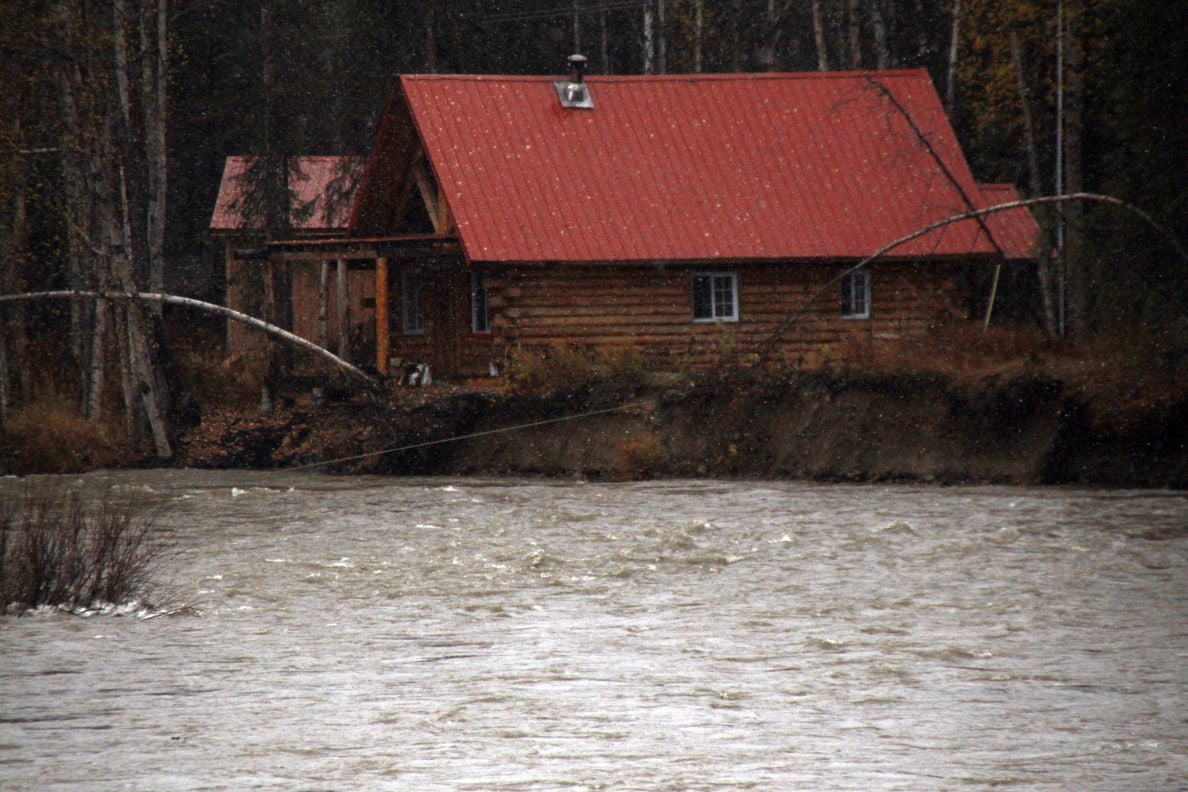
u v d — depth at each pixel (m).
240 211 170.88
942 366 111.25
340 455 122.81
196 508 94.38
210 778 32.81
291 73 174.88
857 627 52.72
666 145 138.62
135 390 128.75
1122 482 98.94
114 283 127.38
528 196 130.50
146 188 139.00
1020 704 40.19
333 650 48.88
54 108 133.12
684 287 130.12
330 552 74.31
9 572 58.34
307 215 172.62
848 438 109.12
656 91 144.00
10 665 46.31
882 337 129.62
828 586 62.31
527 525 84.50
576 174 133.88
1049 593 59.75
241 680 43.97
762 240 130.50
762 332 131.25
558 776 32.84
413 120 133.12
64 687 43.06
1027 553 70.75
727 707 40.03
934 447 106.25
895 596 59.53
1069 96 130.38
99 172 126.06
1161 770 33.09
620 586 63.03
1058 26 130.00
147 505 96.12
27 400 135.88
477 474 116.75
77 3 124.44
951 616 54.78
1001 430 104.81
